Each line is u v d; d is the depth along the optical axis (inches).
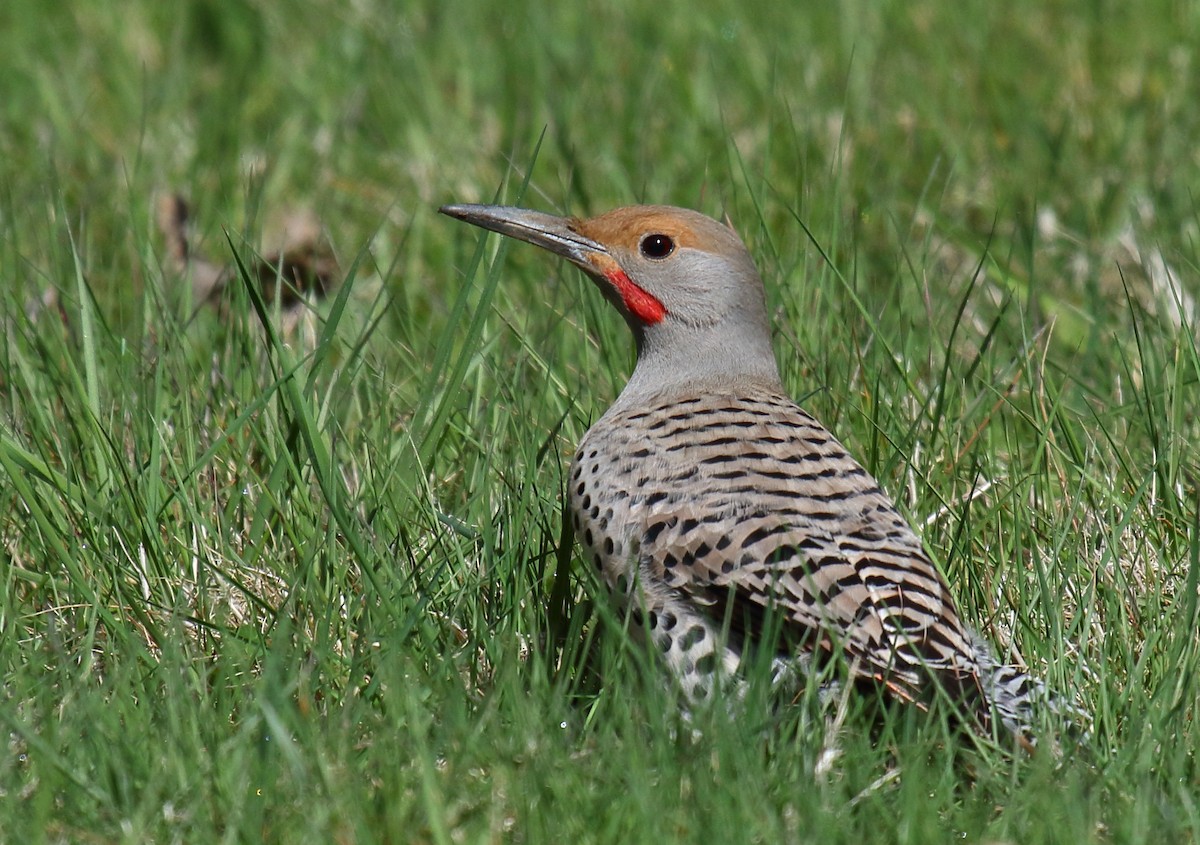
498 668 412.8
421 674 413.4
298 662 398.9
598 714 402.3
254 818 346.3
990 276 641.6
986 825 356.2
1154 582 460.8
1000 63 848.9
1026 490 489.1
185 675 404.8
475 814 357.4
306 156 797.9
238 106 846.5
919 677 390.9
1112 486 492.7
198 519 469.7
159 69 912.3
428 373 556.1
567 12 944.9
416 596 446.3
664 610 418.9
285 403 500.7
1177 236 669.9
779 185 706.2
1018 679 401.7
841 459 438.3
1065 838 344.8
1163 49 864.3
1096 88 826.8
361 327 605.0
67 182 732.7
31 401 516.4
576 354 587.5
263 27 954.7
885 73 829.2
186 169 762.8
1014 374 575.8
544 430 525.0
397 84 844.0
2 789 365.7
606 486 433.4
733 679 405.1
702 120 778.2
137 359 538.9
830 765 379.6
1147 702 401.7
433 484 494.9
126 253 676.7
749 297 480.7
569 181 649.6
